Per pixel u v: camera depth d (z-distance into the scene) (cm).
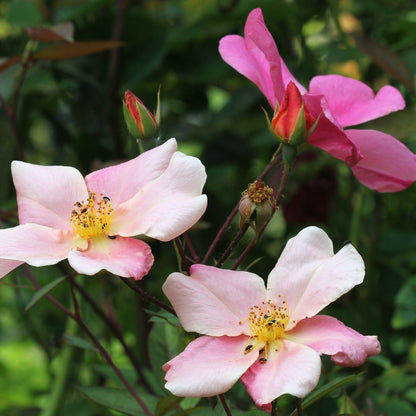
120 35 83
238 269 61
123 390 63
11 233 58
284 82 62
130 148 68
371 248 81
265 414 58
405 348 84
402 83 73
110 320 70
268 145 90
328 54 87
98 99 89
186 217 56
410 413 76
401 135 65
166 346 65
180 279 56
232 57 62
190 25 89
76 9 89
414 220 90
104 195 59
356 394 73
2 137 88
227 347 56
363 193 78
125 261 56
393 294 85
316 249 57
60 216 59
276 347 56
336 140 59
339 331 55
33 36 71
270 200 59
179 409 62
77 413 81
